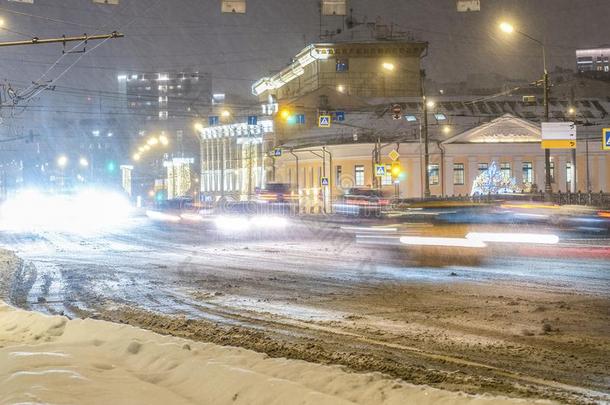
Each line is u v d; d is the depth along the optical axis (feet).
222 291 57.11
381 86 279.49
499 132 234.58
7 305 43.86
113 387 23.34
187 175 401.90
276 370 25.12
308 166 258.57
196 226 185.16
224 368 24.64
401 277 63.57
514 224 86.63
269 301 50.70
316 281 62.34
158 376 25.44
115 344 30.27
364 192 191.42
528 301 47.52
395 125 245.45
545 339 35.01
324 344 34.42
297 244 112.27
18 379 23.47
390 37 284.20
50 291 58.80
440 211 81.87
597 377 27.20
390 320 41.37
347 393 22.25
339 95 264.93
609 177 237.04
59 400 21.15
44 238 139.74
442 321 40.60
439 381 26.58
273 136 286.05
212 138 373.81
